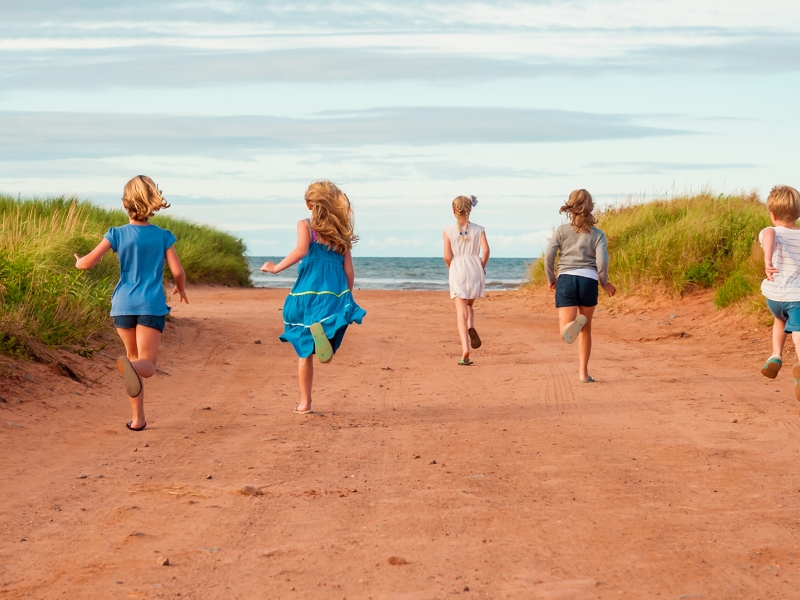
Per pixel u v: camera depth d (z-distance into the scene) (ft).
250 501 13.41
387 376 28.60
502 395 24.63
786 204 21.65
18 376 22.02
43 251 35.45
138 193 19.12
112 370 26.45
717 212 58.44
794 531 11.59
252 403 23.25
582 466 15.74
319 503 13.28
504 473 15.28
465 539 11.37
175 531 11.79
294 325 21.21
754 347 33.73
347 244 20.99
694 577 9.87
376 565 10.35
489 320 50.60
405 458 16.62
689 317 44.09
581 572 10.06
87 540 11.37
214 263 92.32
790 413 20.43
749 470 15.19
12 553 10.80
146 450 17.19
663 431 19.01
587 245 26.23
